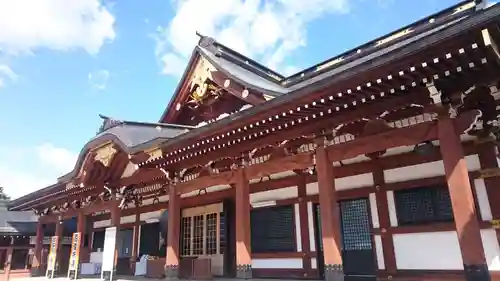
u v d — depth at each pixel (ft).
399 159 31.48
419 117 25.53
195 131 31.96
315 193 36.73
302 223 37.04
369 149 25.50
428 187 29.58
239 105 41.81
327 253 25.41
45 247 81.46
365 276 32.12
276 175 40.19
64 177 51.31
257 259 39.75
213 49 45.03
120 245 60.03
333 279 24.66
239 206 32.32
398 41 38.63
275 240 38.96
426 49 19.08
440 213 28.71
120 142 39.81
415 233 29.48
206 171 39.09
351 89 22.70
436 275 27.68
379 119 25.46
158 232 53.62
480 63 19.52
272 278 37.29
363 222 33.37
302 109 25.43
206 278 38.83
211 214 45.62
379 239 31.37
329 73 42.16
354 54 42.47
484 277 19.11
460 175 20.97
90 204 52.80
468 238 19.95
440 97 22.12
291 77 46.98
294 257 36.88
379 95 23.50
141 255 55.31
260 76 48.78
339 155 26.91
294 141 30.27
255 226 41.14
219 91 41.52
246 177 32.96
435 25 36.60
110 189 47.85
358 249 33.22
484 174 26.53
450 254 27.43
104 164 43.68
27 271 76.23
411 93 23.17
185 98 46.24
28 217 96.27
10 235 82.02
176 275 36.47
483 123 25.93
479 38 17.54
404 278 29.25
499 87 22.04
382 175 32.30
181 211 49.49
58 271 61.41
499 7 16.42
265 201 39.96
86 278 51.65
